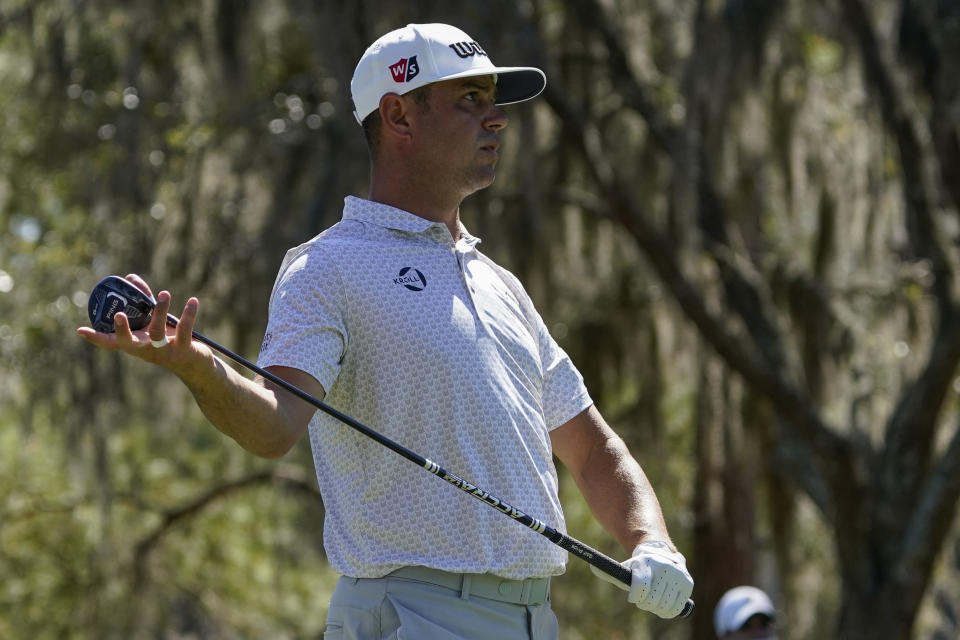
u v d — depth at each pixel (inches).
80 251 1493.6
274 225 1417.3
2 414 1745.8
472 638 403.2
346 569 410.6
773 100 1477.6
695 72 1408.7
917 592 1363.2
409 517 403.9
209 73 1385.3
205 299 1439.5
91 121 1443.2
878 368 1537.9
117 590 1742.1
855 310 1563.7
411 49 435.5
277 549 1776.6
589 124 1350.9
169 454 1749.5
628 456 459.8
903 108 1405.0
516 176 1374.3
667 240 1368.1
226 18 1363.2
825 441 1409.9
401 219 425.7
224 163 1437.0
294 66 1422.2
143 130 1429.6
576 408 457.1
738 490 1657.2
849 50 1487.5
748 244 1517.0
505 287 440.8
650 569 416.5
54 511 1807.3
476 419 407.5
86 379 1507.1
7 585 1807.3
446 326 410.9
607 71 1433.3
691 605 423.8
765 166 1508.4
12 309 1536.7
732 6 1419.8
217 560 1838.1
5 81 1508.4
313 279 409.7
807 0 1469.0
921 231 1400.1
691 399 1982.0
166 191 1449.3
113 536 1710.1
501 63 1305.4
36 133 1475.1
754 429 1546.5
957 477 1341.0
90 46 1443.2
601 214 1441.9
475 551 402.9
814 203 1566.2
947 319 1365.7
